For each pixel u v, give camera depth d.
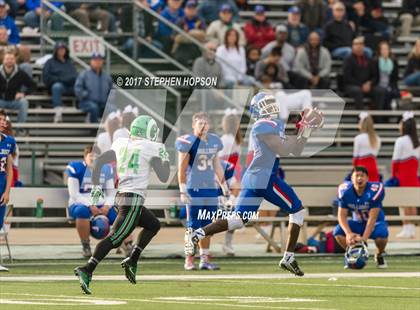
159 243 52.22
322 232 48.97
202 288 33.88
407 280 37.16
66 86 62.50
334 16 70.38
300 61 66.06
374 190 42.94
